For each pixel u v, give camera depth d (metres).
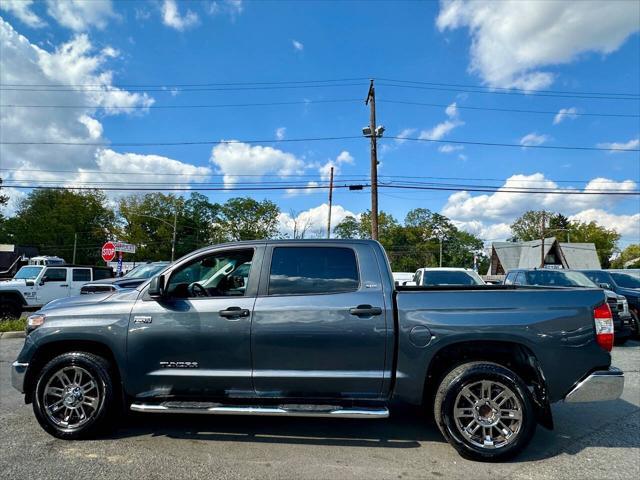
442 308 3.79
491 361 3.86
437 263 81.88
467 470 3.46
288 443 4.00
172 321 3.97
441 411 3.71
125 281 9.42
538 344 3.69
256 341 3.87
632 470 3.47
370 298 3.89
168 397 3.97
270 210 80.94
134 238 74.00
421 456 3.73
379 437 4.17
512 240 85.44
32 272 14.88
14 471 3.35
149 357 3.97
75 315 4.13
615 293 10.21
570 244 47.69
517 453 3.60
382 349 3.80
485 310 3.76
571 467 3.53
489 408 3.70
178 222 76.94
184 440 4.04
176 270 4.18
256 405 3.85
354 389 3.84
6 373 6.68
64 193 78.50
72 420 4.05
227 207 80.25
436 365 3.99
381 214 81.81
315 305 3.89
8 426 4.36
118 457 3.64
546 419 3.73
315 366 3.83
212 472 3.37
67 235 75.50
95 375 4.02
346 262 4.07
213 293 4.34
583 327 3.71
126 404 4.08
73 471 3.36
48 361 4.23
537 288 4.46
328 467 3.49
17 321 11.12
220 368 3.92
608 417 4.84
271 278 4.06
